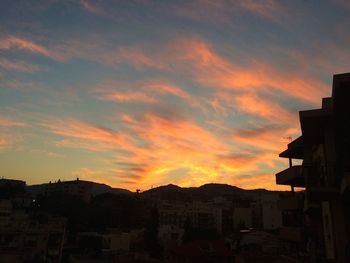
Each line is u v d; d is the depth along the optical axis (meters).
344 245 21.75
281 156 42.34
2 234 58.41
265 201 127.50
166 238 96.62
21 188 157.00
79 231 111.31
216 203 183.38
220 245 62.03
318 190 21.64
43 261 53.19
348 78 17.44
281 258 36.62
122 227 137.25
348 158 22.42
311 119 22.64
